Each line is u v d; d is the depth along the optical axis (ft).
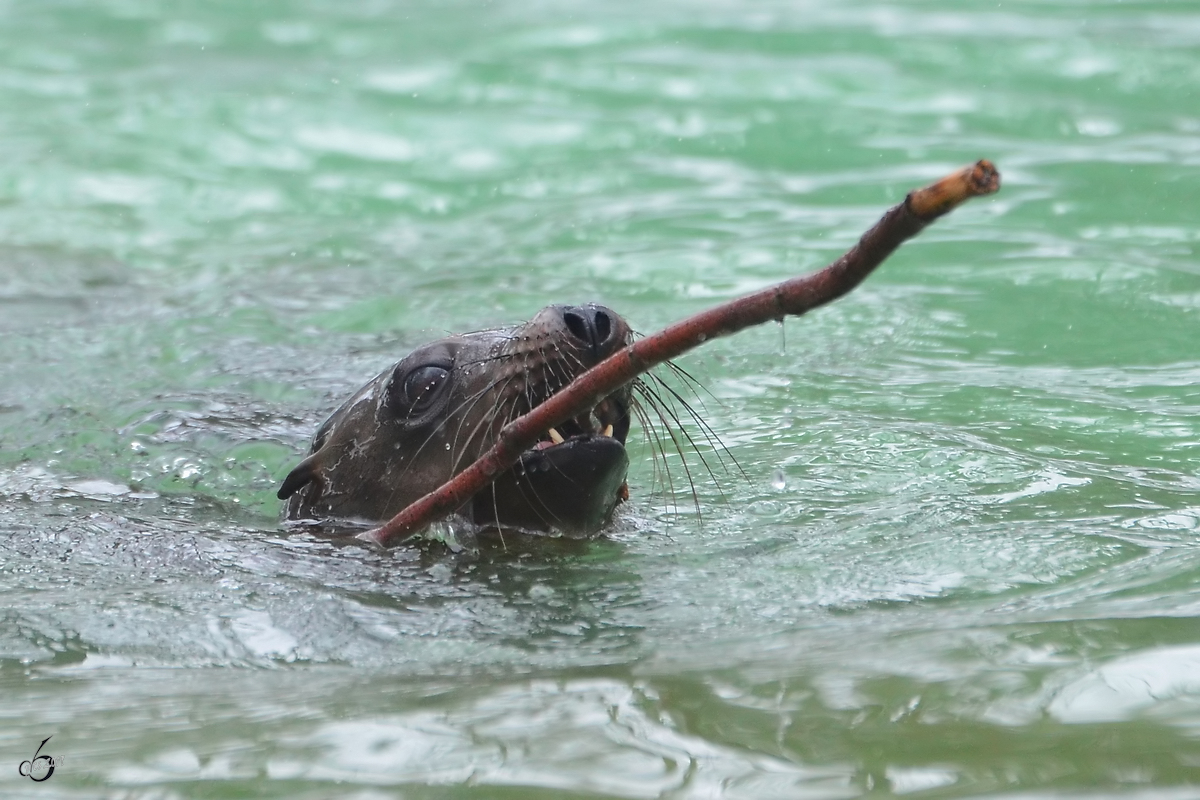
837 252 107.34
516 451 51.21
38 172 141.69
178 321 100.17
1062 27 172.14
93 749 41.14
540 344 57.16
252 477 71.97
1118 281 97.25
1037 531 58.18
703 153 137.90
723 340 91.25
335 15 205.26
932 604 50.98
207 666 48.44
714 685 43.57
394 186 135.74
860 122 143.13
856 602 51.65
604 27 186.39
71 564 58.29
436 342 64.18
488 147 144.05
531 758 38.99
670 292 100.83
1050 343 87.86
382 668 47.67
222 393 85.15
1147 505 61.36
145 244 123.34
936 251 106.22
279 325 98.73
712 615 51.31
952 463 67.77
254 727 42.24
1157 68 153.69
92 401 84.28
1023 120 140.67
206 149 148.15
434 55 177.58
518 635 50.26
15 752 41.16
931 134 138.31
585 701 42.88
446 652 48.88
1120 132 135.33
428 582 55.67
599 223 119.03
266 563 57.93
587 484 57.31
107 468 73.67
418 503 55.47
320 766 39.27
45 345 95.61
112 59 184.96
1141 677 42.06
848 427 73.72
